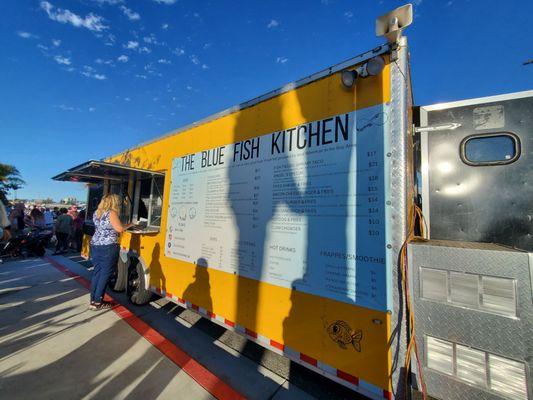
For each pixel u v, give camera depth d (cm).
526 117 219
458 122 238
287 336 219
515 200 216
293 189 228
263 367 282
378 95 189
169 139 395
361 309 181
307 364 204
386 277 173
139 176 460
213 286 292
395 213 174
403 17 175
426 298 152
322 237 205
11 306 416
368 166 188
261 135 262
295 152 231
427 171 242
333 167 205
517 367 128
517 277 130
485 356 135
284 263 227
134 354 288
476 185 227
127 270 467
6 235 800
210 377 256
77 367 265
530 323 126
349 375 183
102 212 405
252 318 247
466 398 138
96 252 401
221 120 308
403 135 176
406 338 162
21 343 307
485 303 136
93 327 347
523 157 217
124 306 436
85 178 541
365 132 192
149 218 429
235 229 275
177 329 361
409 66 200
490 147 227
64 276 604
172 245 360
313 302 205
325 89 217
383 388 168
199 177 330
